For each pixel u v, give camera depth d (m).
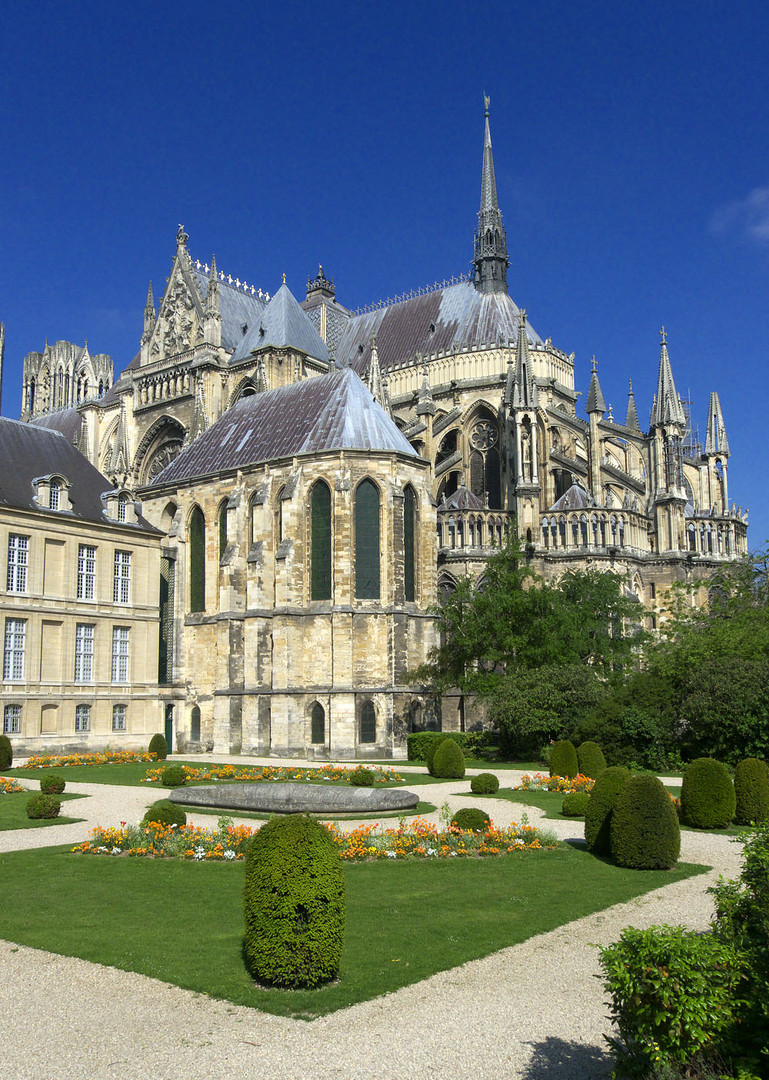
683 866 29.78
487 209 120.31
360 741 75.81
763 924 13.53
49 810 38.19
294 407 89.19
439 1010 16.70
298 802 38.56
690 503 116.62
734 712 53.91
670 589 89.38
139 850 30.44
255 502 83.06
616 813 29.84
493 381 108.12
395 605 78.31
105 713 76.62
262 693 79.88
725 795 37.47
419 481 83.75
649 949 13.09
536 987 17.92
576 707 62.06
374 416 84.06
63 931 21.52
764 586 79.50
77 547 75.75
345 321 135.00
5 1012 16.58
